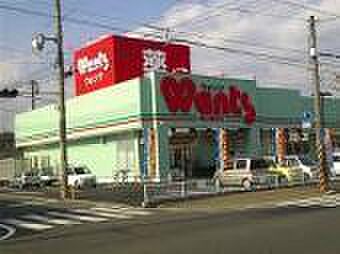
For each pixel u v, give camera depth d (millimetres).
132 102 39344
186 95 39750
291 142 46562
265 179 32812
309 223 15961
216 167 40969
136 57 46031
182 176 38500
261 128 43938
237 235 14102
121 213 23375
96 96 43375
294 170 34250
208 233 14836
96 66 47031
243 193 30344
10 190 43750
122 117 40375
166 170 38469
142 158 40500
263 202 26078
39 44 32094
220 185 31969
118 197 30625
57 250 13461
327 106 49750
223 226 16359
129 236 15281
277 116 45094
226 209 23516
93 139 45844
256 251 11516
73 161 48688
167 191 27953
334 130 50156
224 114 41531
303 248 11633
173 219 19531
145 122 38656
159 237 14625
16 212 25656
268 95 44656
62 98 32781
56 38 32719
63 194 32469
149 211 23891
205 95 40688
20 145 58094
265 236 13648
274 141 44969
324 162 30016
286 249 11602
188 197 28391
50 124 51719
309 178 35188
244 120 42656
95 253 12500
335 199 26000
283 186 33188
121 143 42594
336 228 14562
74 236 16328
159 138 38406
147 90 38844
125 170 40531
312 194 28953
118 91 40750
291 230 14555
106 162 44344
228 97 41938
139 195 30844
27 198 33906
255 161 33250
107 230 17250
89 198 31219
